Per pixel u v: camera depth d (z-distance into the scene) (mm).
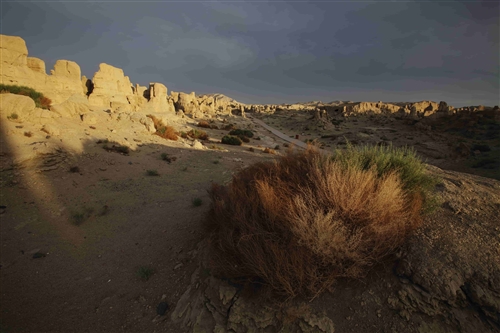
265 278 3902
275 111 111812
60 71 24656
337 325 3545
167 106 44312
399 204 4379
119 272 6383
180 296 5211
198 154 19797
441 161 32781
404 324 3393
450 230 4359
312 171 5258
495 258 3754
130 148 16703
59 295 5645
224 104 97625
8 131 12180
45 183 10477
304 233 3855
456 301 3420
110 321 4945
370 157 5809
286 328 3656
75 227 8367
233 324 3896
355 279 3904
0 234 7480
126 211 9578
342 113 89500
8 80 18766
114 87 30938
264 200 4730
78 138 14859
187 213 9125
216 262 4641
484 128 47656
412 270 3742
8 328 4746
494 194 5730
